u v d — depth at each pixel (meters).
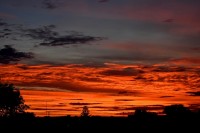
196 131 65.94
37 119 69.19
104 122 69.94
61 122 68.69
